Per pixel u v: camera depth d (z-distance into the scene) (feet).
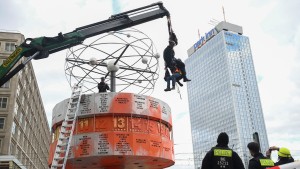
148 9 59.93
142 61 63.46
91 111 58.80
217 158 23.76
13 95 222.07
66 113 56.39
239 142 643.86
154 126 61.72
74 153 57.16
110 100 59.47
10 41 241.96
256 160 27.27
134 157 58.49
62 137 53.16
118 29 58.90
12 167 204.74
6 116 215.92
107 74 68.44
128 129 58.59
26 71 257.55
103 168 65.46
